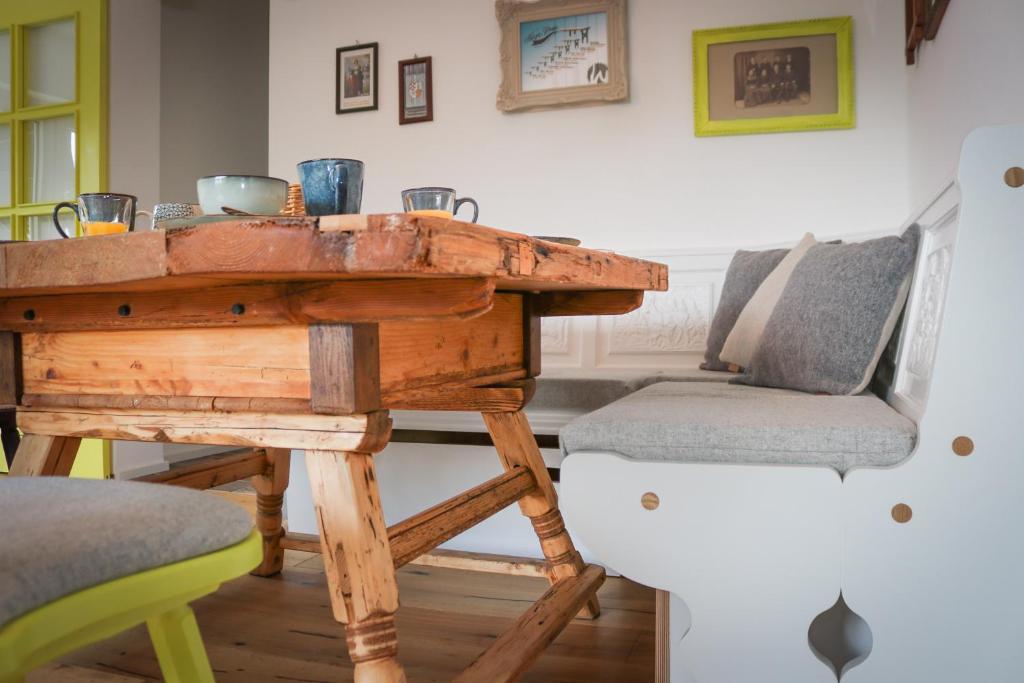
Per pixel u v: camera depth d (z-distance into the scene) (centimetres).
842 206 266
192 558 56
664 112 283
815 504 106
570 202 293
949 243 113
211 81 437
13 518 54
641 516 112
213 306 91
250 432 95
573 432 117
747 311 213
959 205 102
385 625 93
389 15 315
